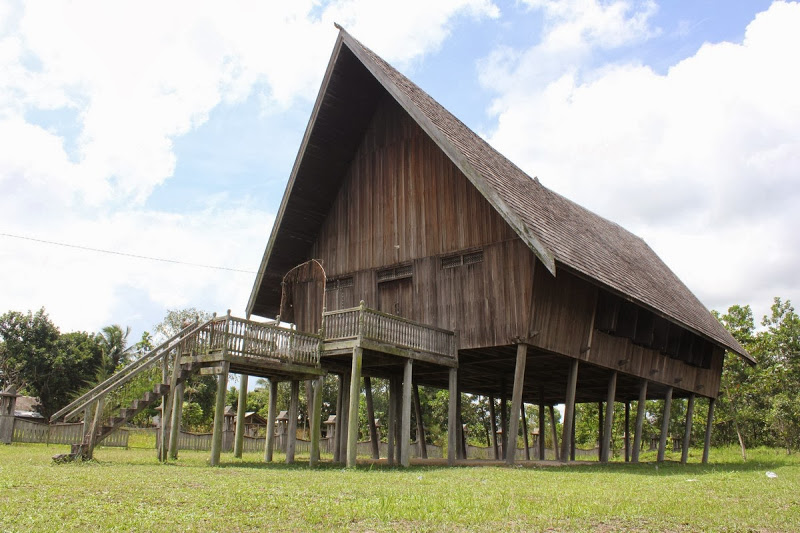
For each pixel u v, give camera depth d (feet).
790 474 63.82
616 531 24.82
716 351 109.91
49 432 84.43
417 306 71.15
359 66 73.92
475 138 81.61
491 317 64.69
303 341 58.75
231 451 92.38
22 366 180.14
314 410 60.23
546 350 65.87
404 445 58.75
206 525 23.13
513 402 61.26
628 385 98.48
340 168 82.23
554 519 26.68
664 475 57.11
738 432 143.95
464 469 54.49
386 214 76.79
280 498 29.53
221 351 53.26
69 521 23.18
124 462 51.78
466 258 68.18
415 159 75.31
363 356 62.13
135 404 54.39
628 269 85.05
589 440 187.93
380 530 23.29
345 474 45.21
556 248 59.16
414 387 91.97
